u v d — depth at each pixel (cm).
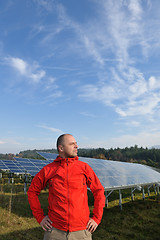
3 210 1025
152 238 978
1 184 1748
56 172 257
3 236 766
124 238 951
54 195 250
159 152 10406
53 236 237
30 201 264
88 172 268
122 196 1727
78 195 247
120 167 1841
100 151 11294
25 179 1505
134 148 12312
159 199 1764
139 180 1425
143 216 1284
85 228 242
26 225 912
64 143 272
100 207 256
